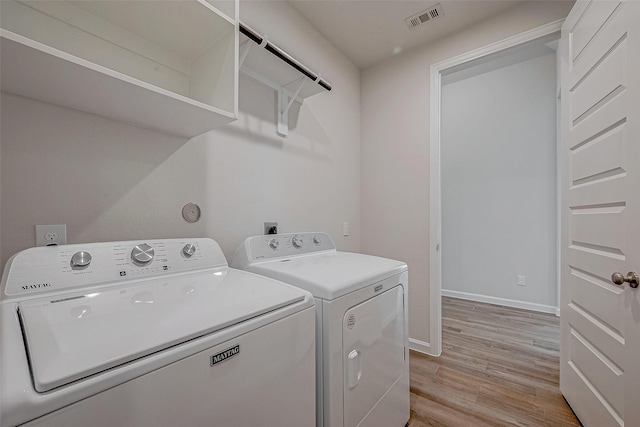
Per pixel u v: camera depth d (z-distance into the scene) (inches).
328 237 73.1
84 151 40.1
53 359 18.5
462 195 145.4
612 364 46.6
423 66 90.0
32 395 16.0
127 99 36.2
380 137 100.0
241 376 26.8
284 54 57.7
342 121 95.0
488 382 72.4
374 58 97.7
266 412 29.3
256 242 55.9
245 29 49.7
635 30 41.0
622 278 41.6
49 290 30.0
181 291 33.8
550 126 124.0
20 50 25.4
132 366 19.9
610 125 46.9
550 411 61.3
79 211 39.5
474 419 59.2
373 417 46.9
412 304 91.9
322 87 70.6
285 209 72.1
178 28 43.2
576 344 58.7
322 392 38.1
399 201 95.3
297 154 76.1
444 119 151.0
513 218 132.2
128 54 43.7
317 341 39.0
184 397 22.6
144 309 27.7
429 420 59.0
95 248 35.4
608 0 47.2
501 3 72.8
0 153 33.8
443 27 81.6
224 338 25.5
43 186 36.7
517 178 131.3
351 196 99.5
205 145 54.7
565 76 62.8
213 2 45.1
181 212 51.0
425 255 89.6
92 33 40.3
